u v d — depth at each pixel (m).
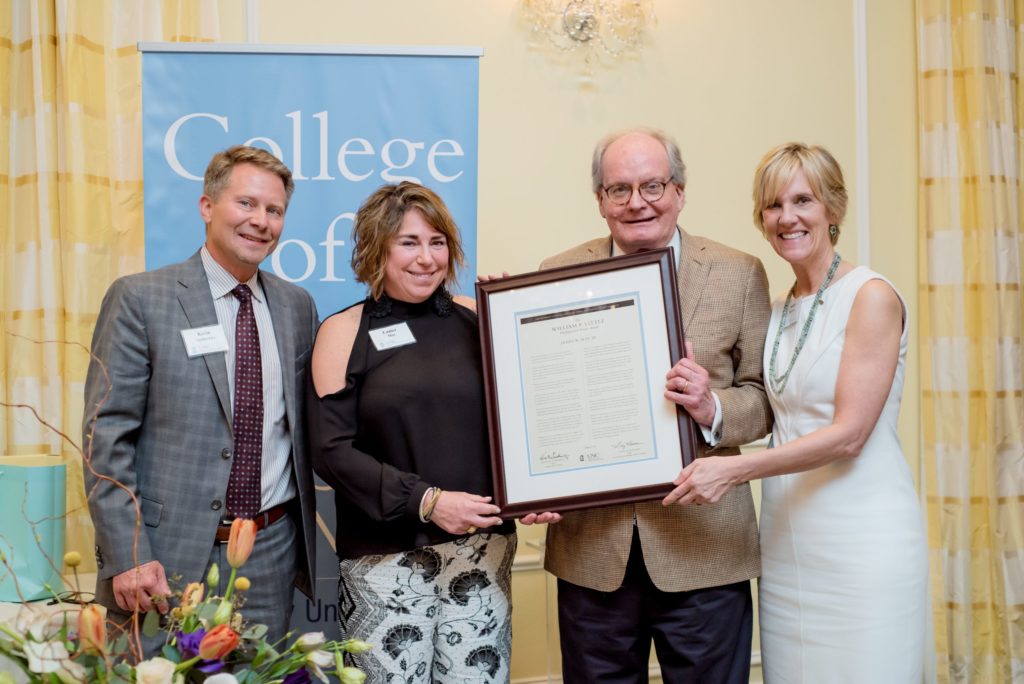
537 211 3.34
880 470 1.90
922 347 3.63
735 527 1.98
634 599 1.99
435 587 1.90
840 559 1.86
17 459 2.17
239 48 2.62
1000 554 3.53
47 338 2.76
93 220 2.80
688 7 3.47
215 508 1.90
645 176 1.94
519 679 3.26
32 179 2.81
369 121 2.67
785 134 3.55
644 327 1.91
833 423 1.85
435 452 1.88
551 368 1.93
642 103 3.42
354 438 1.92
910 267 3.68
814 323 1.95
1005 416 3.57
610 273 1.94
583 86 3.37
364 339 1.94
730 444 1.92
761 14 3.54
